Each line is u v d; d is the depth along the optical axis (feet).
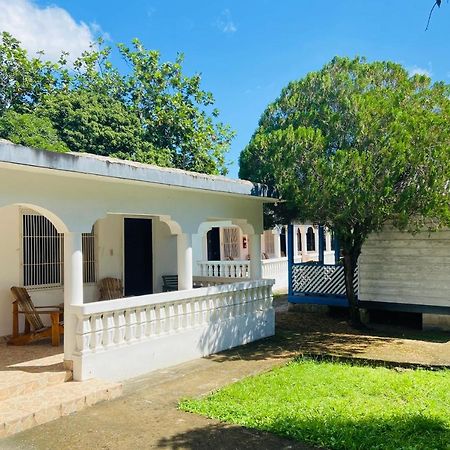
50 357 24.45
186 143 71.56
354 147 32.35
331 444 15.66
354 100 32.45
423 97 33.50
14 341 27.30
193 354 28.12
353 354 29.27
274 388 21.95
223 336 30.60
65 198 22.26
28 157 18.60
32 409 18.20
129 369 24.09
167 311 26.73
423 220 34.58
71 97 61.77
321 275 44.86
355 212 32.17
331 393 21.09
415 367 26.13
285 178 33.27
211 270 62.95
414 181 30.89
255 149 37.50
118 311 23.79
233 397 20.81
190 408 19.43
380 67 38.19
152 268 41.86
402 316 41.09
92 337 22.53
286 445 15.93
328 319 42.60
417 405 19.40
